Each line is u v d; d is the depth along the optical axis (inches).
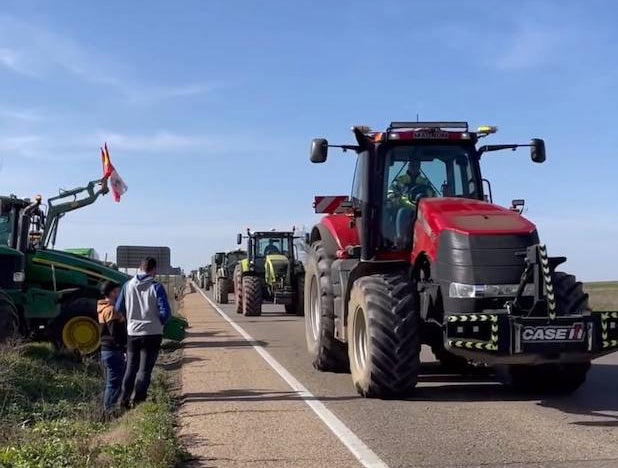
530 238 326.6
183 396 364.2
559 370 346.9
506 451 251.6
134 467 229.1
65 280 516.4
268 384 390.9
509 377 396.8
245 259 1043.3
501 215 342.6
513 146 394.3
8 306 454.0
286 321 856.9
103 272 523.2
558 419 300.2
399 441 265.7
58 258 518.6
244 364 470.6
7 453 245.3
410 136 384.5
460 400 340.8
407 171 388.8
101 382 407.5
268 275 968.9
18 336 443.5
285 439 272.5
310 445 263.0
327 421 299.0
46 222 559.8
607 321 307.3
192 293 2132.1
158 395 355.3
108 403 345.4
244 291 955.3
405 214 381.4
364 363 346.6
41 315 493.4
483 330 305.6
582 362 333.1
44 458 243.0
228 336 660.1
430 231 344.8
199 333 693.9
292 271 960.9
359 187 402.3
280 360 488.4
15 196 514.9
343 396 352.5
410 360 328.5
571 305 321.4
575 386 351.9
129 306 347.3
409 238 377.7
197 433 285.7
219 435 281.1
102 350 352.8
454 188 390.6
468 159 393.4
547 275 303.9
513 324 303.4
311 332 460.4
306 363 473.1
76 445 254.8
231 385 390.6
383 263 361.1
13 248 505.4
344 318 384.8
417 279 361.7
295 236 1037.2
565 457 243.9
